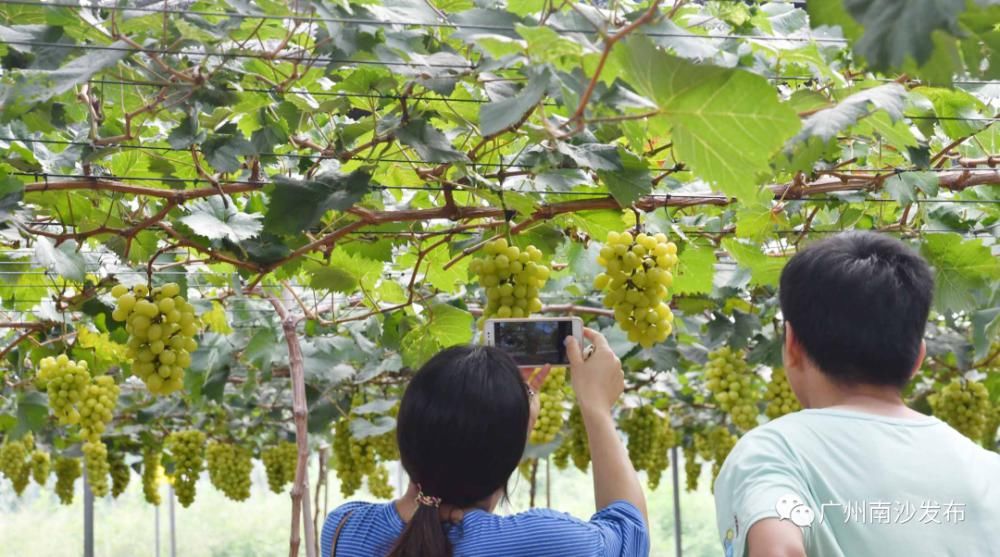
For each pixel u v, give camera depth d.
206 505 13.21
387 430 5.96
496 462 1.82
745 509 1.62
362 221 2.88
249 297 4.33
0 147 2.96
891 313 1.77
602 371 2.16
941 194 3.84
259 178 2.94
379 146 2.98
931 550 1.64
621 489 1.98
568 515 1.83
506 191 2.63
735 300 4.74
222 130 2.80
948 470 1.71
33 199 3.00
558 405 4.60
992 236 3.86
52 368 3.88
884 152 3.13
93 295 3.39
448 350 1.91
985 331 4.29
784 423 1.77
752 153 1.73
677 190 3.26
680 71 1.63
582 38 1.81
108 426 8.02
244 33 2.46
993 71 1.56
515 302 2.67
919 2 1.26
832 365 1.80
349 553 1.88
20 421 5.46
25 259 3.79
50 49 2.38
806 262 1.84
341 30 2.28
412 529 1.76
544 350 2.24
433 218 2.87
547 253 3.12
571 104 1.83
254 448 8.94
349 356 5.24
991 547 1.67
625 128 2.29
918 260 1.83
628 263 2.60
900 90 2.17
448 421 1.80
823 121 2.11
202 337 5.14
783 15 2.94
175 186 3.18
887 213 4.01
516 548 1.75
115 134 3.04
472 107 2.60
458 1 2.59
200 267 4.12
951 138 2.88
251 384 6.04
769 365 4.75
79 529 12.78
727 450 7.92
